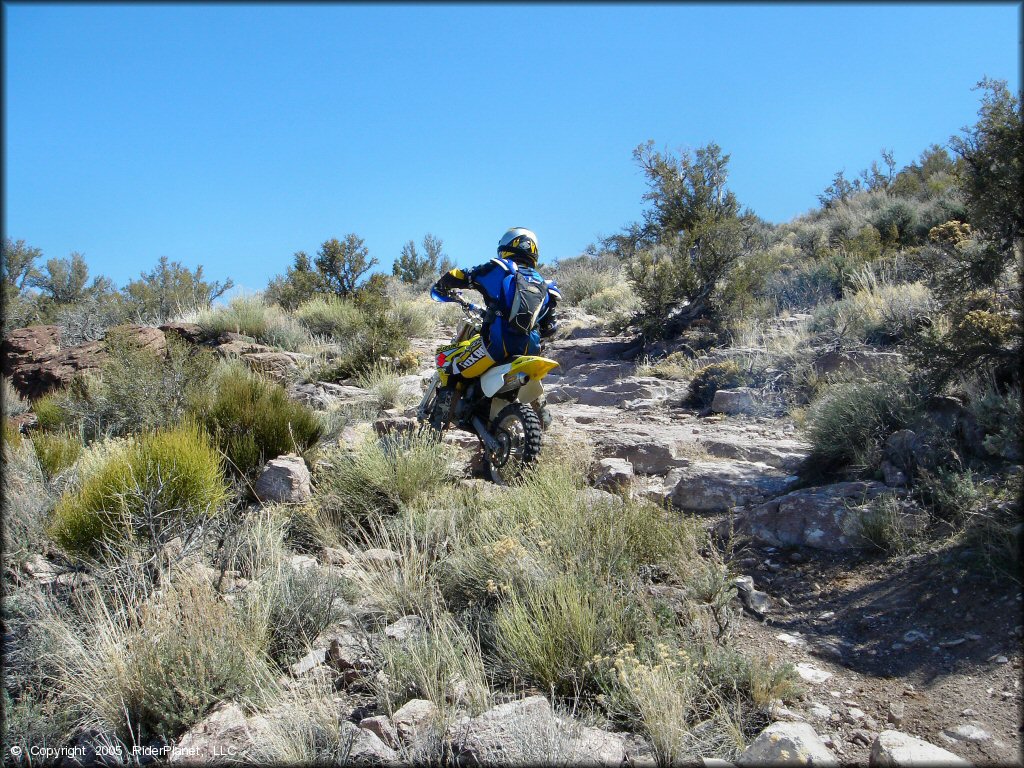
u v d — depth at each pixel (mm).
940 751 2818
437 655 3576
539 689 3553
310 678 3623
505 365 6070
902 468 5195
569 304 18328
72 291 19125
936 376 5598
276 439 6340
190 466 4898
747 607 4301
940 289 6078
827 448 5703
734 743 3047
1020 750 2902
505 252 6441
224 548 4672
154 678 3408
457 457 6398
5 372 10891
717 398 8555
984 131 5602
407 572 4395
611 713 3295
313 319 14742
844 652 3799
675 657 3480
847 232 16453
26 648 3721
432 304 18188
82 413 7594
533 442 5941
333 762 2975
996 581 3943
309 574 4363
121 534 4500
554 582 3984
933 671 3498
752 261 12352
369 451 5773
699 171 14000
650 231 14742
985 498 4488
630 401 9578
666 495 5902
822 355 8758
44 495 5414
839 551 4738
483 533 4715
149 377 7719
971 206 5809
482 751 2936
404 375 11086
